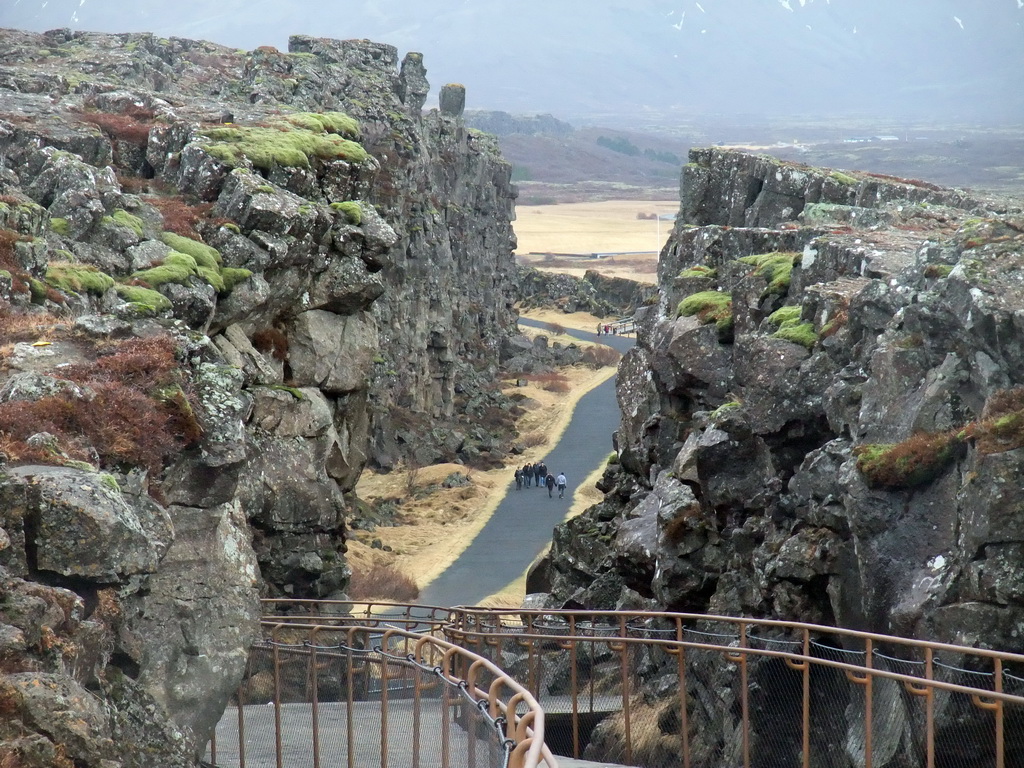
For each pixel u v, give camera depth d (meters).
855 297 22.69
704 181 46.38
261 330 36.25
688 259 37.03
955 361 19.17
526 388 132.12
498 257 156.75
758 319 28.22
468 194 134.25
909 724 17.06
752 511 24.78
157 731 16.78
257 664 20.95
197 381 21.00
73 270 27.56
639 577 28.62
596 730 24.25
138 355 20.17
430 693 15.73
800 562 20.84
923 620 17.28
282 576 36.62
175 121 39.31
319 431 37.38
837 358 23.25
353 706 20.27
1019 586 16.31
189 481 19.83
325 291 37.59
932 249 21.39
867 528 18.72
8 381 18.52
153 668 19.09
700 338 29.20
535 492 84.75
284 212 34.56
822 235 29.64
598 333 182.00
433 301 108.69
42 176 31.80
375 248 38.31
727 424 25.20
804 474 21.75
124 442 18.12
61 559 14.99
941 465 18.38
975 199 38.78
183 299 30.02
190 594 19.75
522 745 10.89
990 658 16.45
